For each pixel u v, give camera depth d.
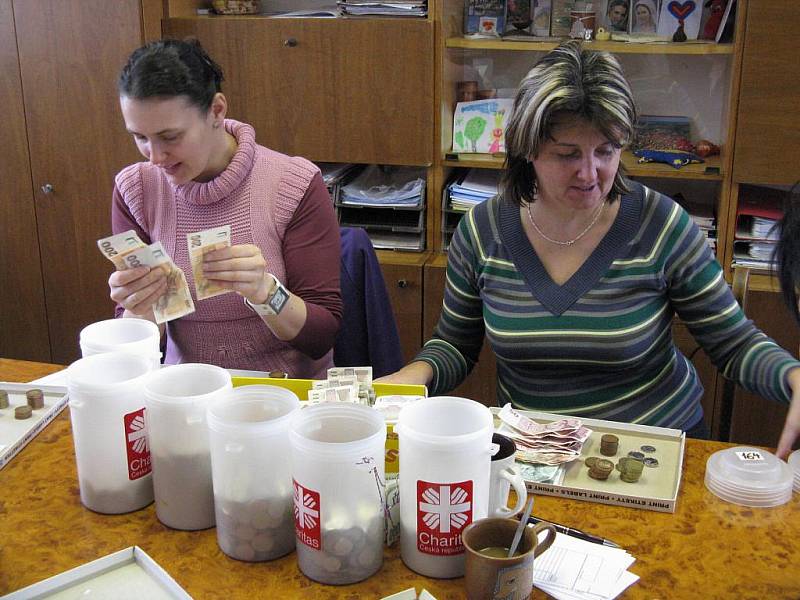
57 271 3.25
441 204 2.96
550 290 1.68
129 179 1.91
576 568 1.14
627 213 1.66
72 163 3.11
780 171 2.67
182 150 1.68
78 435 1.25
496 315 1.72
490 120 2.99
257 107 2.95
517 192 1.67
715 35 2.83
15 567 1.16
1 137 3.12
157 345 1.41
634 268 1.65
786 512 1.27
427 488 1.09
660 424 1.69
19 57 3.01
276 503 1.15
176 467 1.20
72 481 1.37
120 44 2.94
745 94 2.62
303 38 2.85
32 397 1.57
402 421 1.12
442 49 2.79
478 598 1.03
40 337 3.35
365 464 1.07
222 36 2.89
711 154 2.95
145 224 1.92
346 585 1.12
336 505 1.08
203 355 1.93
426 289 2.92
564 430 1.44
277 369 1.92
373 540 1.12
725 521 1.25
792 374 1.51
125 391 1.23
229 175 1.81
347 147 2.93
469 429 1.16
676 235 1.66
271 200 1.85
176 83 1.62
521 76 3.16
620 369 1.68
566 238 1.68
